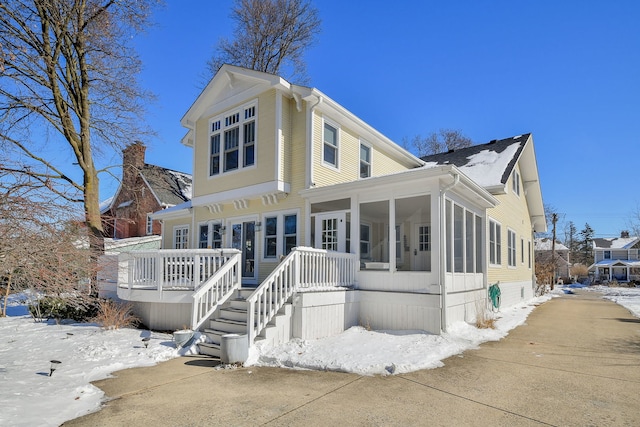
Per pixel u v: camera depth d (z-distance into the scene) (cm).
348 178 1320
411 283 941
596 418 448
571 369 652
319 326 867
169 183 2608
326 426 429
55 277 569
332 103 1207
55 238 573
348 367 647
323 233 1122
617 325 1164
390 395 527
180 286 976
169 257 989
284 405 492
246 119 1284
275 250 1232
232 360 687
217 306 909
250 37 2561
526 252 2134
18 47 1132
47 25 1241
